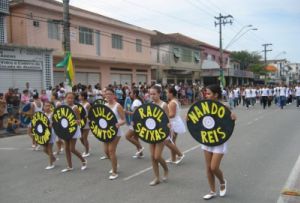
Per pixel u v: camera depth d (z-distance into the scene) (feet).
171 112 26.18
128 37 104.17
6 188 22.38
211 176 19.06
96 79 91.40
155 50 130.21
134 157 30.12
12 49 63.21
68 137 25.30
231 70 165.48
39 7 73.36
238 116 65.87
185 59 141.08
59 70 78.13
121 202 18.98
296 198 18.95
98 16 90.22
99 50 92.38
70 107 25.23
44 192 21.24
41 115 26.94
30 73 67.21
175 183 22.16
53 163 27.43
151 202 18.84
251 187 21.02
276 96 98.94
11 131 48.91
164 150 32.68
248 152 31.17
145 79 113.19
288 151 31.30
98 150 34.17
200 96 107.04
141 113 22.18
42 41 74.59
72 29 82.89
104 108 23.45
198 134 18.86
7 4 66.44
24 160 30.73
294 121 55.52
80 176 24.50
